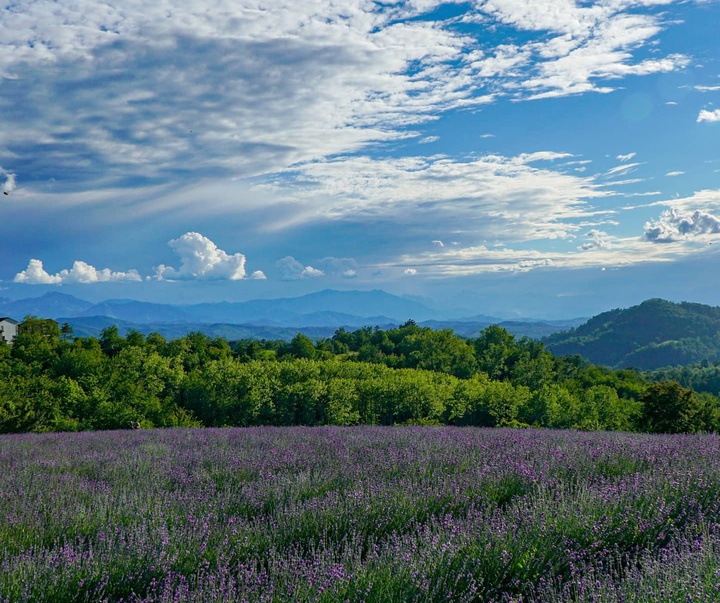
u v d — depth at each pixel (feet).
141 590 13.29
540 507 16.65
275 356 401.70
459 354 422.82
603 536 14.94
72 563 13.79
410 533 16.19
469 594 12.10
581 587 11.64
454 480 20.33
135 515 18.25
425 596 11.84
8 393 116.26
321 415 207.72
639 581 11.69
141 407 147.43
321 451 29.86
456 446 28.78
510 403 223.71
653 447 26.08
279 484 21.54
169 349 349.41
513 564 13.46
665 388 126.00
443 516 17.52
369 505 17.99
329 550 14.47
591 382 429.79
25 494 21.01
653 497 17.39
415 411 220.43
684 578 11.41
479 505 18.53
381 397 221.46
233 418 202.69
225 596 11.94
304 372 237.25
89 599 12.98
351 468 23.90
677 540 14.60
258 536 16.06
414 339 484.74
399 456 26.08
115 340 355.15
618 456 23.93
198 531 16.37
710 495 17.98
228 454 30.01
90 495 21.25
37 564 13.99
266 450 31.07
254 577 13.04
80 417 117.08
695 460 22.27
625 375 492.13
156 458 29.53
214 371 208.95
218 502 19.85
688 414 122.21
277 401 206.28
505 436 35.22
